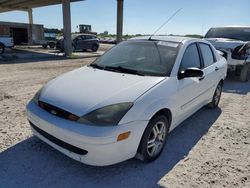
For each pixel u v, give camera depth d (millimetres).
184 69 3717
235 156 3498
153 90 3000
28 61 13859
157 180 2857
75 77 3430
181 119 3857
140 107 2777
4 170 2916
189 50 4016
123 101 2734
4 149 3381
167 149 3590
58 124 2719
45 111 2971
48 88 3250
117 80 3162
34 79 8258
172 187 2748
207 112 5352
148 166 3123
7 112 4797
